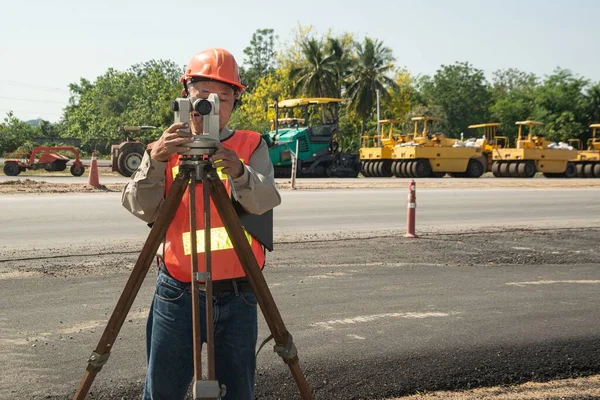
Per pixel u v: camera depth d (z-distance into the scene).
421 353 4.92
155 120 61.88
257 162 2.80
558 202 17.27
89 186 18.45
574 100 82.06
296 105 34.31
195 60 2.73
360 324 5.61
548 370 4.77
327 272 7.62
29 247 8.70
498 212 14.70
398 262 8.38
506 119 91.31
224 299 2.71
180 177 2.46
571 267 8.41
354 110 65.88
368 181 26.69
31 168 27.77
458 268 8.13
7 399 3.92
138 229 10.54
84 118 95.00
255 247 2.80
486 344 5.16
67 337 5.07
